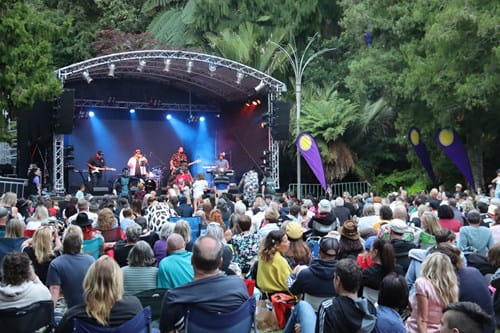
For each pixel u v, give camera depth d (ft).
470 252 24.36
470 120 76.23
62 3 114.21
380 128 95.09
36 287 16.75
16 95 61.36
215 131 103.30
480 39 64.69
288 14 104.58
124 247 24.30
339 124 90.58
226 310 14.43
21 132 81.15
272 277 22.68
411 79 70.69
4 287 16.43
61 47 111.45
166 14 110.32
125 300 14.21
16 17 61.41
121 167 99.14
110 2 113.91
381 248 18.40
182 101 99.60
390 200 51.03
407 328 17.02
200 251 14.56
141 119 100.17
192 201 70.74
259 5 104.99
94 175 84.79
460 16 63.05
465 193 50.65
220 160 87.56
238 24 105.19
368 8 81.10
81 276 19.08
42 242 22.29
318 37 104.47
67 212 42.24
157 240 27.94
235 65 81.66
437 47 67.77
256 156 93.56
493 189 63.62
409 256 20.40
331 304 14.05
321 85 101.35
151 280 19.99
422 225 26.91
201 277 14.67
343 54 104.73
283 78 102.89
